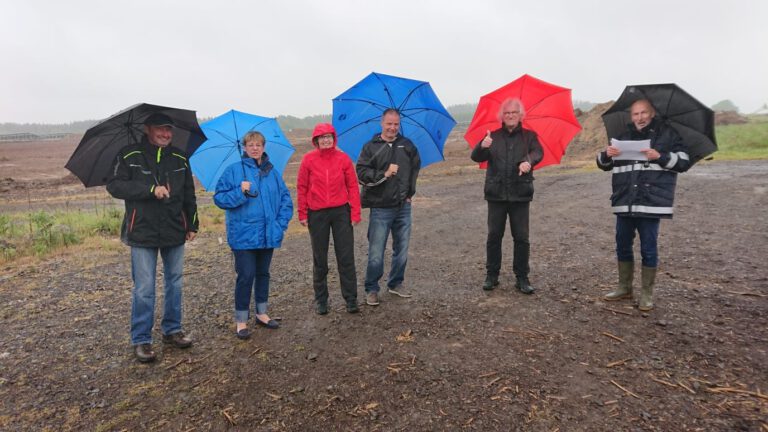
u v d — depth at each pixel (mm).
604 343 3617
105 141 3520
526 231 4719
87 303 5062
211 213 11750
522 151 4562
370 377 3299
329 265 6453
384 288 5312
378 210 4617
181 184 3711
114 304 5027
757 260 5520
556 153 4887
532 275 5457
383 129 4547
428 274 5785
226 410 2965
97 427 2822
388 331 4070
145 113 3539
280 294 5238
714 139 3777
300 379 3320
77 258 7121
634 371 3197
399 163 4574
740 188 11625
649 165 4008
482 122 4918
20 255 7227
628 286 4457
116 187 3416
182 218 3762
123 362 3654
